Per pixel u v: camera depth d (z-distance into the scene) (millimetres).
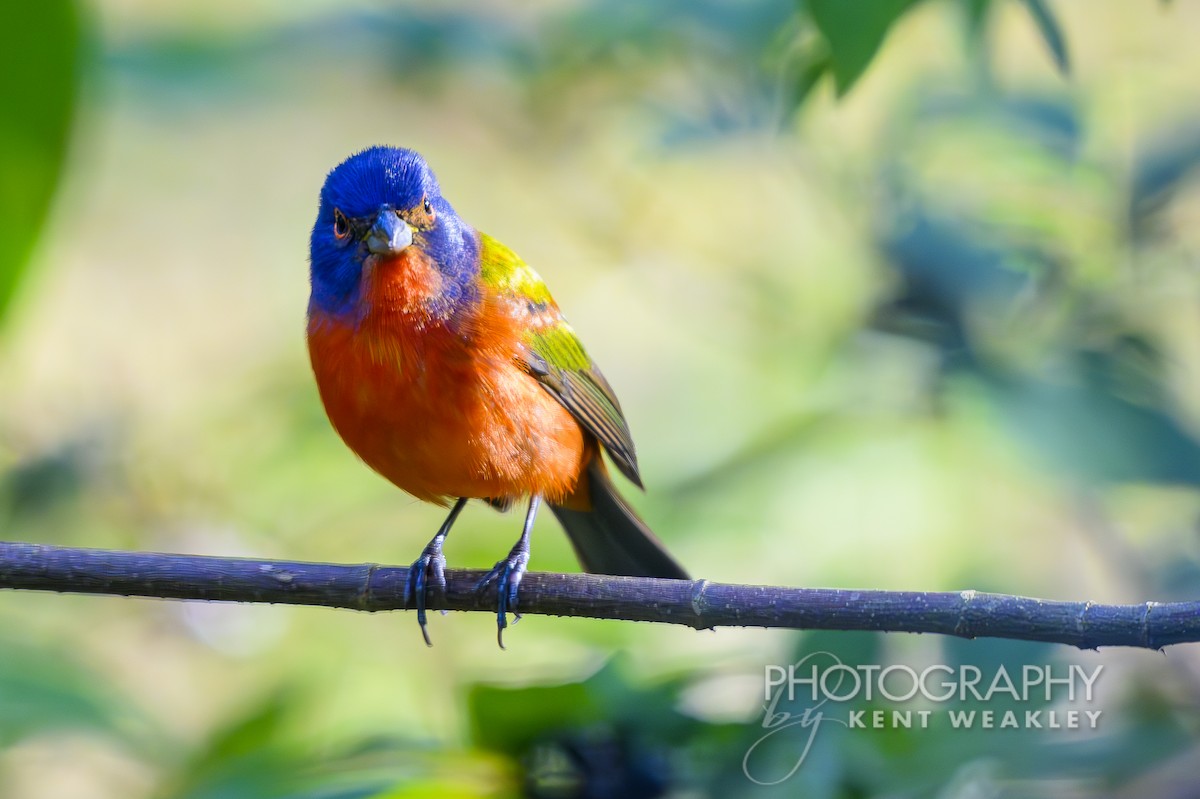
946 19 11828
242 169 18594
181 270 18219
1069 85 11969
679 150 12852
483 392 9492
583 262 17469
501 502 10641
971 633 7277
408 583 8602
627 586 8148
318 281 9617
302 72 14555
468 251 9734
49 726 8898
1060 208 11156
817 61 8719
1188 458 9258
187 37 14250
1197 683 9219
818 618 7555
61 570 8086
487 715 8297
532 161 15078
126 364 15531
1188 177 10852
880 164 12500
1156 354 10305
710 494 12422
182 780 9055
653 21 12969
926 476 11969
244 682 13008
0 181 8516
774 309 13867
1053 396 9508
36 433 13008
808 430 12305
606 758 8227
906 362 11531
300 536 13281
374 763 8656
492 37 13906
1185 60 13148
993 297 10383
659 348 16672
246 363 17297
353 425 9609
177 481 13109
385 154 9695
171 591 8180
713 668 8422
